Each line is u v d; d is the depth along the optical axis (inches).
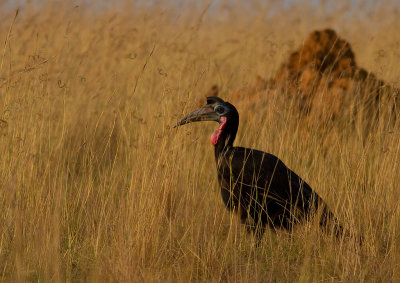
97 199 839.1
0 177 824.3
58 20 1322.6
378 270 705.6
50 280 681.0
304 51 1243.8
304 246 757.9
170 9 1392.7
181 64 1110.4
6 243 751.7
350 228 741.9
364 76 1210.0
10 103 869.2
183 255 740.0
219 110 826.8
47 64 984.3
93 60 1216.8
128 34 1290.6
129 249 691.4
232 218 805.2
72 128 1030.4
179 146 829.2
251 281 694.5
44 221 741.3
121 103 1103.0
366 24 1512.1
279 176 788.6
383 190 832.9
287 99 1094.4
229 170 805.2
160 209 759.7
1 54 927.7
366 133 1086.4
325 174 879.1
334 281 695.1
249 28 1531.7
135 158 885.8
